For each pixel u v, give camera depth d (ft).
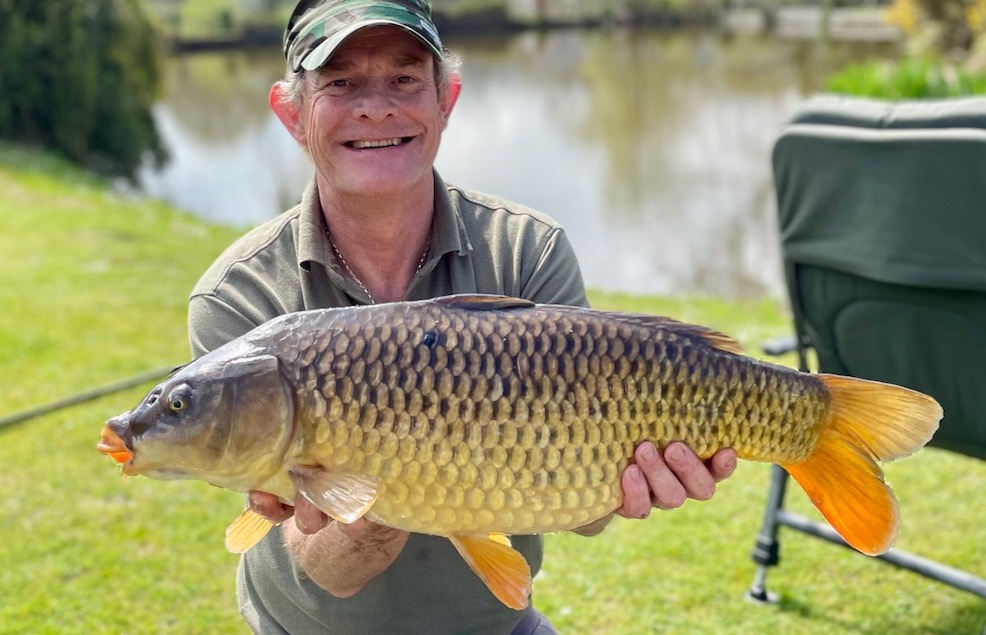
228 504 14.48
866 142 8.71
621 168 58.23
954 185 8.19
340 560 5.75
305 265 6.24
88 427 17.12
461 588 6.38
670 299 25.67
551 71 104.94
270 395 5.15
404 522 5.32
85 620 11.76
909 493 13.57
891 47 102.01
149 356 20.81
